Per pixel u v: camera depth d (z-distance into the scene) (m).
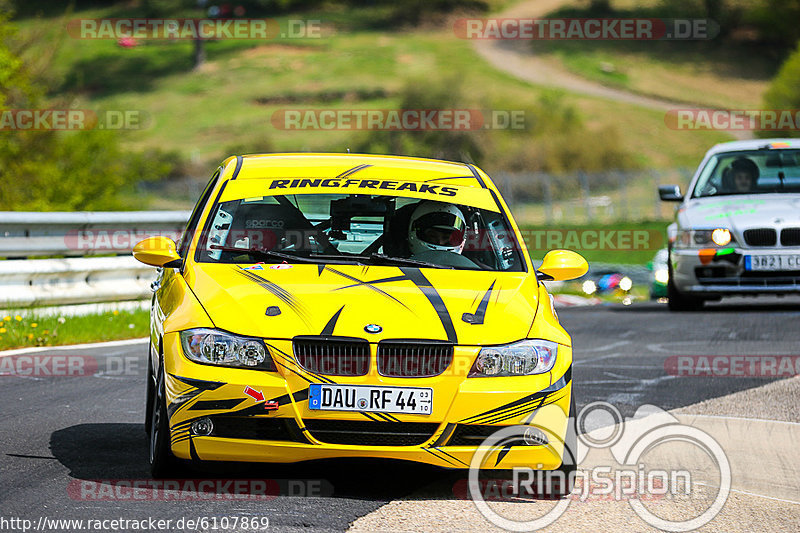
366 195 23.77
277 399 18.44
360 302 19.64
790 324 45.44
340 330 18.77
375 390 18.56
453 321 19.38
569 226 179.62
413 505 18.61
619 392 30.47
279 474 20.38
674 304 50.97
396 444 18.77
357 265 21.78
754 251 47.12
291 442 18.61
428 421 18.66
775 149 51.94
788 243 47.03
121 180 99.12
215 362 18.72
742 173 50.84
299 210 23.28
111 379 31.28
